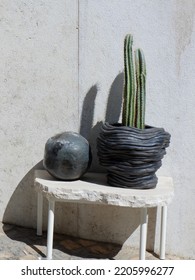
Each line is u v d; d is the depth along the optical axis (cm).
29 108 334
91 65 322
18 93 334
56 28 324
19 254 312
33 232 341
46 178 316
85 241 335
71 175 307
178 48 313
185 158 320
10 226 346
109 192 294
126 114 302
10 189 345
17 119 336
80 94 326
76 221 338
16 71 332
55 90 329
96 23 319
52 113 331
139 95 300
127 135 291
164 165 322
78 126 329
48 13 323
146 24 314
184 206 323
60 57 326
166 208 318
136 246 331
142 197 290
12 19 328
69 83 327
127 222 331
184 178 321
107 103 324
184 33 311
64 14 321
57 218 341
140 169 296
